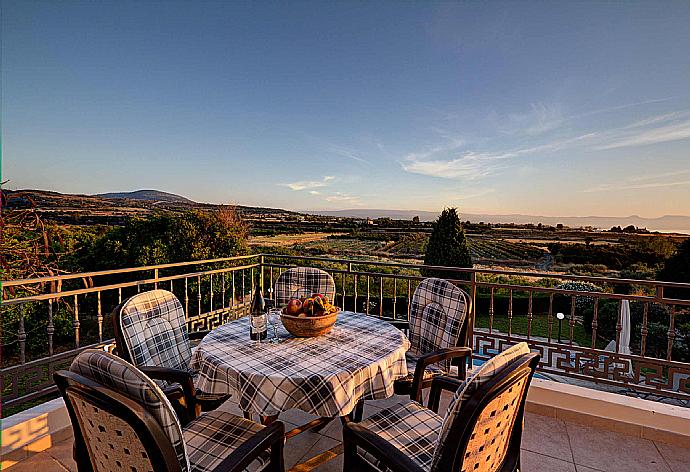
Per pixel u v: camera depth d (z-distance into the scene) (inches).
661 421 97.3
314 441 95.2
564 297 327.3
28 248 235.6
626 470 86.1
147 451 41.0
